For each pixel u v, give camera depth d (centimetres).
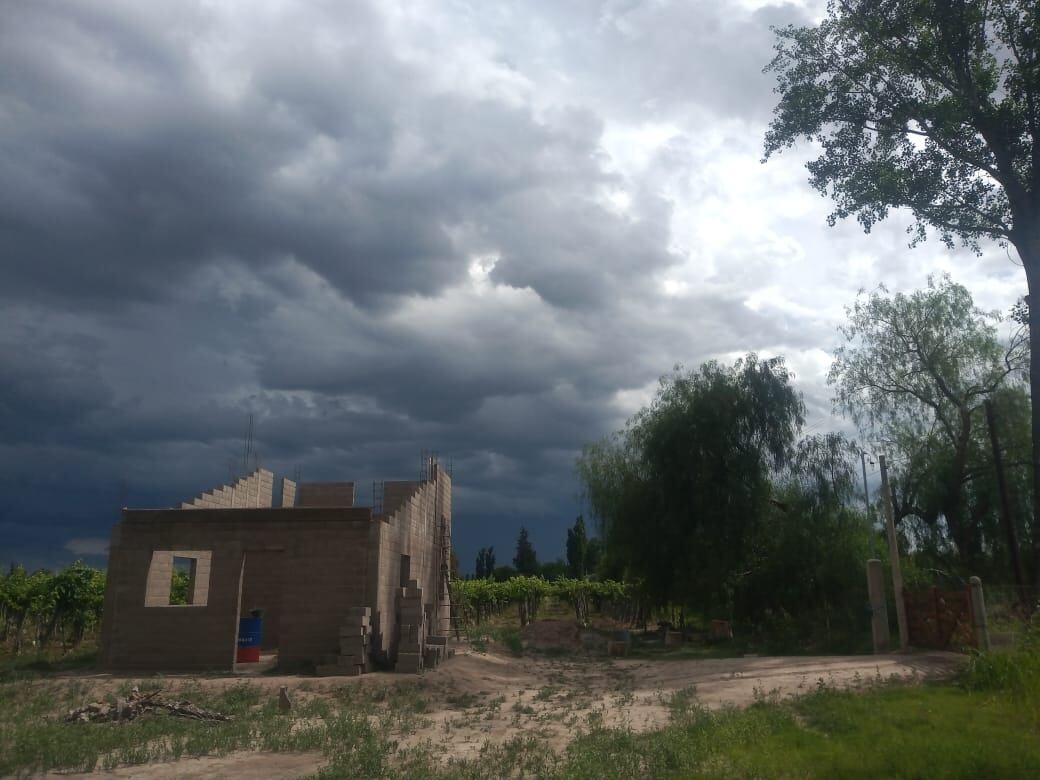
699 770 912
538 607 5362
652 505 3531
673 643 3372
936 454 3450
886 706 1284
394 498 2577
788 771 903
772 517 3488
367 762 978
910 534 3512
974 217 2812
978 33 2619
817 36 2797
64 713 1396
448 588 3083
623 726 1234
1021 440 3291
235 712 1411
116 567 2066
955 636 2002
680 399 3722
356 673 1894
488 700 1650
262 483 2884
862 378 3669
